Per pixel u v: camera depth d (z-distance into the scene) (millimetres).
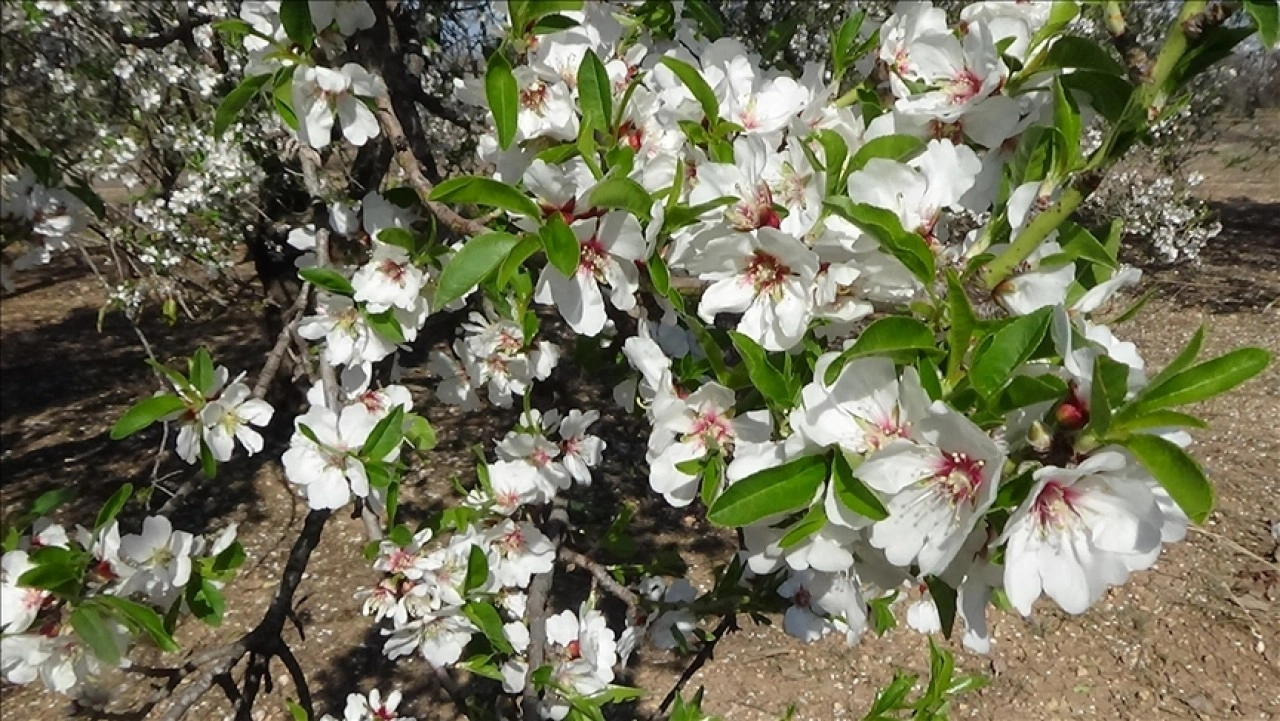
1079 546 173
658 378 270
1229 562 944
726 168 230
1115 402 164
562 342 912
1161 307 1686
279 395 1135
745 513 186
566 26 258
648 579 461
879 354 188
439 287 216
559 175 220
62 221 350
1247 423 1256
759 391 228
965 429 169
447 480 1059
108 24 749
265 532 1004
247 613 868
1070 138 210
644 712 761
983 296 222
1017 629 867
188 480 432
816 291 219
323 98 275
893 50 279
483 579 361
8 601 265
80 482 1112
